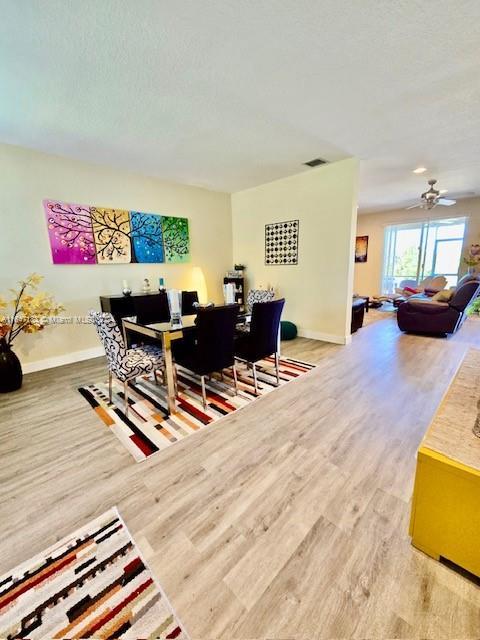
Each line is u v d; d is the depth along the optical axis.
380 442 2.00
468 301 4.33
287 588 1.11
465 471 1.06
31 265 3.38
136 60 1.86
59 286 3.61
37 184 3.33
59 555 1.26
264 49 1.79
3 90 2.13
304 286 4.64
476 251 6.59
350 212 3.89
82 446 2.03
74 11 1.49
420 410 2.40
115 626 1.01
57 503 1.54
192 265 5.00
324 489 1.59
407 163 4.00
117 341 2.32
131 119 2.62
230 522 1.40
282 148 3.36
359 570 1.17
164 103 2.37
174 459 1.87
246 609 1.05
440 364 3.42
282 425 2.22
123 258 4.11
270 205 4.85
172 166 3.90
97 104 2.36
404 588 1.10
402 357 3.68
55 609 1.07
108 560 1.23
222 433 2.14
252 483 1.65
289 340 4.55
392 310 7.02
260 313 2.63
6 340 3.01
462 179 4.90
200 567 1.19
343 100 2.37
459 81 2.13
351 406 2.49
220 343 2.46
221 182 4.70
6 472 1.79
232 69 1.97
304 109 2.50
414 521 1.22
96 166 3.75
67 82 2.06
